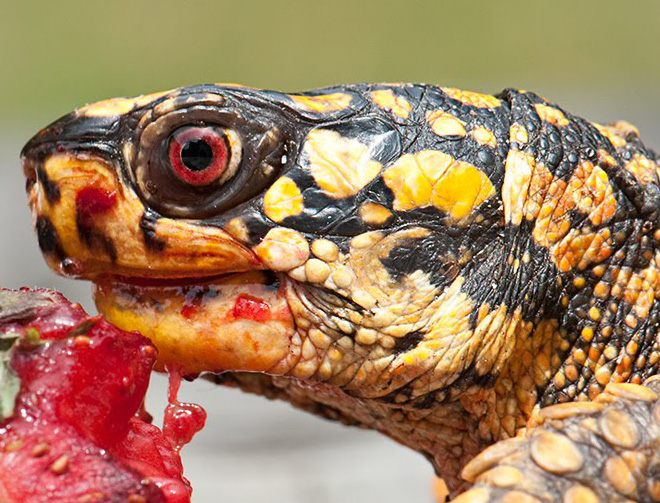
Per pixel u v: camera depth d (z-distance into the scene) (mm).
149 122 288
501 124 295
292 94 291
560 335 295
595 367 295
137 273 290
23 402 276
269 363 291
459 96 296
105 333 280
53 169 290
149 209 289
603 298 295
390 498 412
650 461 283
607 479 282
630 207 296
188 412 292
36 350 278
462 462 304
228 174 288
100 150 289
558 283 294
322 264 289
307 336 290
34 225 293
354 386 292
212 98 288
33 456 275
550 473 282
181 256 289
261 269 289
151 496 275
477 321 290
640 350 295
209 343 290
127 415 281
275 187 289
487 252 292
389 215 290
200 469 445
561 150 295
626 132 305
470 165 292
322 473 436
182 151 288
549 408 287
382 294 289
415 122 292
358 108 292
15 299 281
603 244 295
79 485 274
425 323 290
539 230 293
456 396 293
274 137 289
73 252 291
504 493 281
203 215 288
